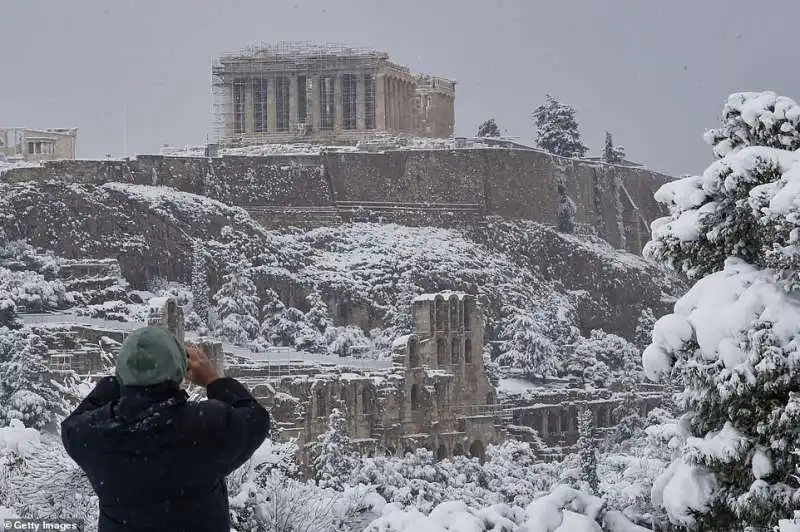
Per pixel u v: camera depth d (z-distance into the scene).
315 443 130.25
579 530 33.41
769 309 34.91
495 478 114.75
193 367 17.33
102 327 166.00
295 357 179.75
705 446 35.06
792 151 37.22
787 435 34.31
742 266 36.69
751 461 35.03
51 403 128.62
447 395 168.50
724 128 39.50
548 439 187.00
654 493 36.66
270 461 45.22
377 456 114.50
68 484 39.81
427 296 169.50
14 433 45.34
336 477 99.62
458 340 172.38
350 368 163.75
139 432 16.09
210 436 16.22
